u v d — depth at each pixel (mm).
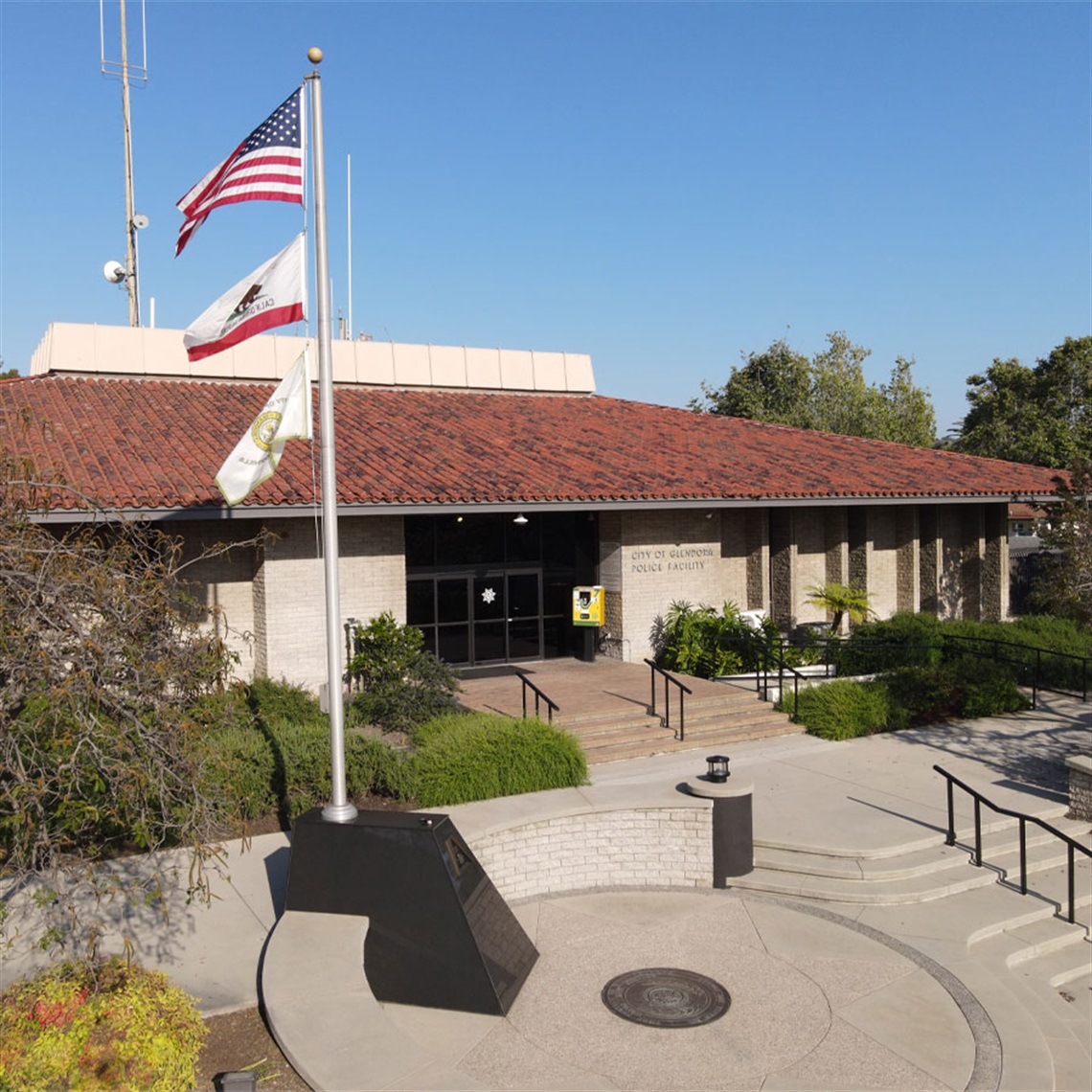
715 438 25562
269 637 16828
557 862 10820
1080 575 18141
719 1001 8375
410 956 8219
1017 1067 7453
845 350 47688
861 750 15836
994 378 48312
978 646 21453
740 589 23672
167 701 6676
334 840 8430
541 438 22641
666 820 11070
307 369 9781
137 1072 6180
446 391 26656
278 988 7457
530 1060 7430
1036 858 11680
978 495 23125
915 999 8469
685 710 17156
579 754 12680
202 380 23250
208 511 14781
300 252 9227
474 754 12148
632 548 21109
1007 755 15500
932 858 11352
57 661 5945
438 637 20859
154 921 9180
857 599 22797
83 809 6625
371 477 17375
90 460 16094
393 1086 6504
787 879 10969
